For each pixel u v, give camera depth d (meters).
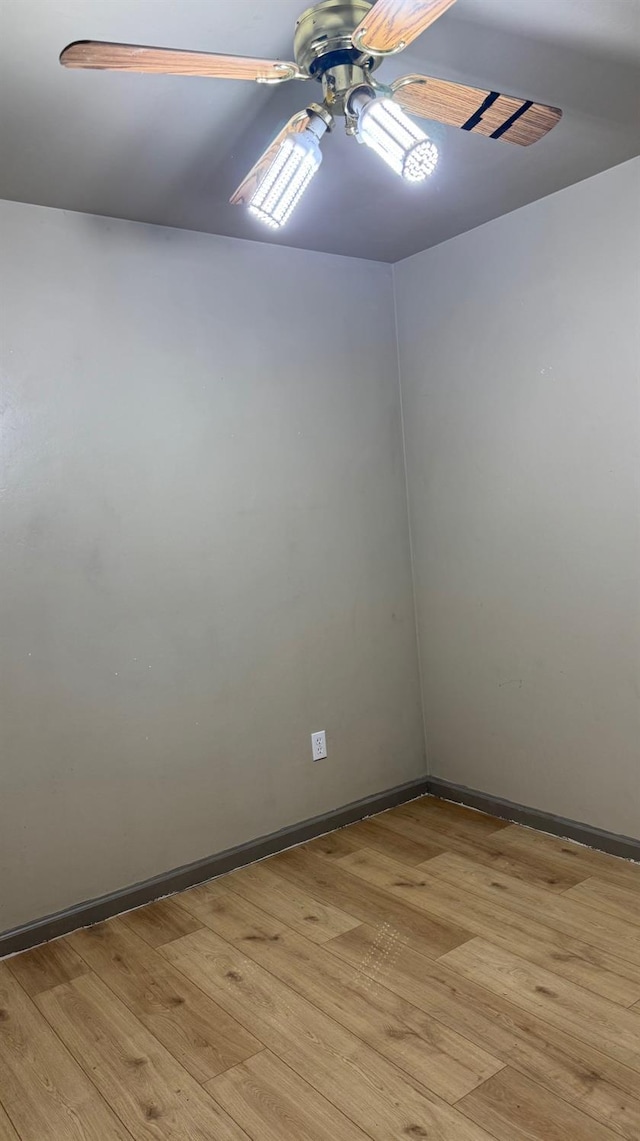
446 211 2.88
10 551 2.50
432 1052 1.95
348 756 3.36
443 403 3.34
